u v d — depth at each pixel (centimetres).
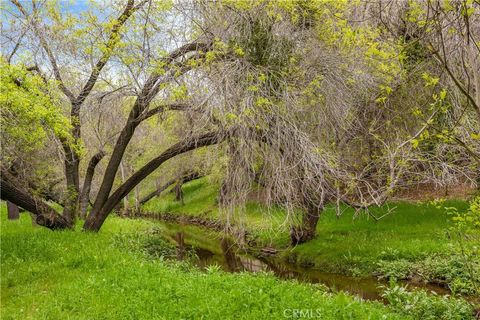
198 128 1155
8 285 926
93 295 827
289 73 1223
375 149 1488
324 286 1155
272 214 1220
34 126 1150
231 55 1204
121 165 3019
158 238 1830
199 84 1142
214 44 1209
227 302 776
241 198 1184
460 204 1662
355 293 1165
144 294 820
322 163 1136
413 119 1479
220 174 1323
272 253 1647
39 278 959
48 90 1216
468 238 1019
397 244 1398
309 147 1130
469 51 601
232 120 1112
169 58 1235
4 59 1170
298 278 1348
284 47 1228
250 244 1747
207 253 1789
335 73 1254
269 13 1201
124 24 1253
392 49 1212
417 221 1609
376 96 1400
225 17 1248
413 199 1866
